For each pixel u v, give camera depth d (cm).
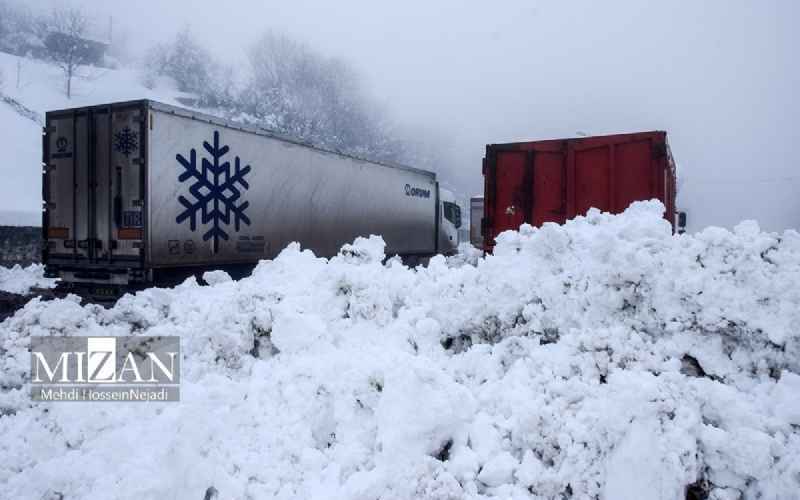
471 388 376
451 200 2125
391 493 267
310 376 377
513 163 1093
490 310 459
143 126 898
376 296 491
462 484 279
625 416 275
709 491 268
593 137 1030
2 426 383
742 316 359
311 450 323
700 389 300
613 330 370
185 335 502
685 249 405
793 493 254
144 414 372
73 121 969
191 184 978
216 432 311
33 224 2042
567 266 461
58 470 296
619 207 1006
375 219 1562
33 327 496
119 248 918
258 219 1127
